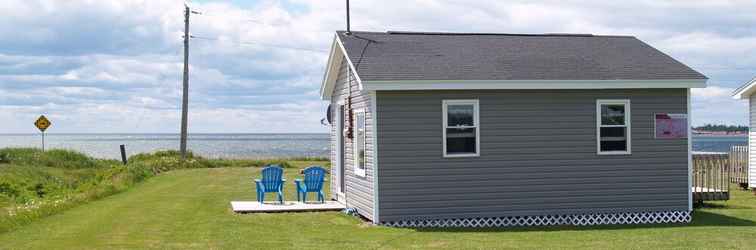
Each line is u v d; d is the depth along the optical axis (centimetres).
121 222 1667
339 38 1856
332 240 1440
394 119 1633
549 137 1702
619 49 1906
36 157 3625
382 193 1633
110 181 2597
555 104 1705
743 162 2680
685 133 1766
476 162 1672
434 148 1652
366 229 1584
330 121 2133
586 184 1722
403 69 1653
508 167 1686
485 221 1675
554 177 1706
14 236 1473
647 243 1414
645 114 1748
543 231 1598
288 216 1780
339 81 1998
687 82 1728
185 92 4003
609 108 1738
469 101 1666
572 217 1717
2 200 2062
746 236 1512
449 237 1489
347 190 1900
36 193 2409
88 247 1352
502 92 1681
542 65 1744
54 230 1550
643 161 1748
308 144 13938
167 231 1540
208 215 1789
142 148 10962
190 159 3859
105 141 18575
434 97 1650
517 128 1689
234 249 1339
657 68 1769
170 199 2145
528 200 1695
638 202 1750
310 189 1998
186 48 4034
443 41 1902
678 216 1772
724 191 2148
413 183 1644
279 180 1983
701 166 2230
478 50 1833
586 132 1720
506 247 1362
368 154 1678
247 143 15162
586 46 1925
